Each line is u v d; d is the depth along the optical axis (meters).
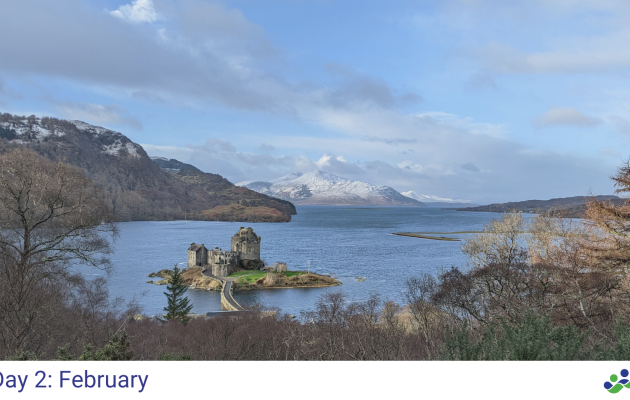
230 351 55.56
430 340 44.19
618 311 36.03
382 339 49.16
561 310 42.22
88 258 54.09
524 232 64.56
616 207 44.31
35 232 50.56
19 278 44.31
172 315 95.00
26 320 43.03
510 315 41.62
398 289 152.50
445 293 50.00
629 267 41.38
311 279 167.75
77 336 51.47
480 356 19.44
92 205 53.75
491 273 49.16
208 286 162.12
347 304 115.94
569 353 17.58
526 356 17.73
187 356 30.30
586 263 45.25
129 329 66.69
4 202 45.47
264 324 71.81
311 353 52.28
